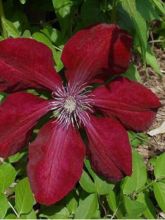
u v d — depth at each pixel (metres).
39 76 0.43
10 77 0.43
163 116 0.56
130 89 0.44
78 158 0.43
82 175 0.44
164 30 0.61
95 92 0.44
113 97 0.44
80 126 0.44
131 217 0.42
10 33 0.47
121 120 0.44
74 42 0.42
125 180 0.44
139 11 0.42
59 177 0.43
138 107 0.44
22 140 0.44
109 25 0.41
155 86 0.60
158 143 0.54
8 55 0.42
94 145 0.44
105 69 0.43
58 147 0.43
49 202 0.42
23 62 0.42
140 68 0.60
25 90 0.45
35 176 0.43
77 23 0.50
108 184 0.44
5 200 0.42
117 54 0.42
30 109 0.43
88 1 0.49
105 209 0.45
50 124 0.44
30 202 0.43
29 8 0.53
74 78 0.44
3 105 0.43
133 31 0.48
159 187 0.44
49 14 0.55
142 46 0.41
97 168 0.44
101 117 0.44
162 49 0.62
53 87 0.44
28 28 0.51
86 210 0.42
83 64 0.43
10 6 0.51
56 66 0.46
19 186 0.43
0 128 0.43
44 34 0.48
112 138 0.44
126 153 0.43
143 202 0.44
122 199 0.43
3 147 0.43
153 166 0.49
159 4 0.42
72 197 0.45
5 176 0.44
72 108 0.44
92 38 0.42
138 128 0.44
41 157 0.43
